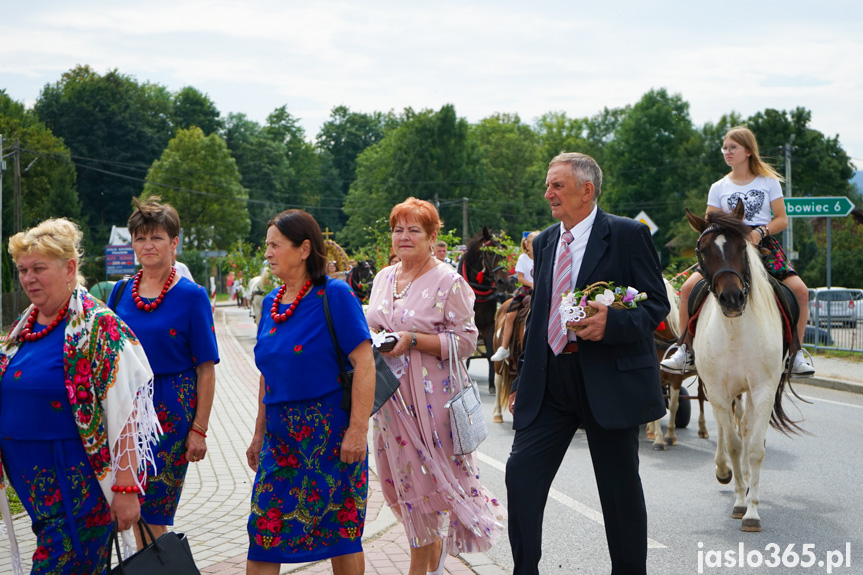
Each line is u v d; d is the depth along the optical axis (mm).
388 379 4316
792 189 61438
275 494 3963
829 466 8312
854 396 13633
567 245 4469
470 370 17703
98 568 3584
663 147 75188
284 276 4133
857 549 5672
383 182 84625
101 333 3490
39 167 67062
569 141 90250
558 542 5879
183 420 4613
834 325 19125
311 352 3975
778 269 7238
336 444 3965
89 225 80312
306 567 5145
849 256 38625
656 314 4273
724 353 6438
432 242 4984
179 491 4648
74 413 3441
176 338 4637
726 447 6582
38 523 3516
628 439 4316
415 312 4816
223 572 5062
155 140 86688
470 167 80312
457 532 4836
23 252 3475
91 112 83750
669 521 6434
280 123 111875
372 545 5656
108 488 3457
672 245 66125
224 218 77438
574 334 4340
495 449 9266
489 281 12609
